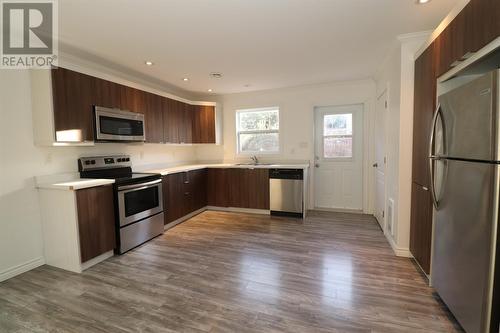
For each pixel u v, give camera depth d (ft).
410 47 8.59
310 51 9.84
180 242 10.92
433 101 6.86
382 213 12.06
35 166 8.80
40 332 5.66
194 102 16.30
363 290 7.09
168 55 10.05
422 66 7.72
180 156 16.80
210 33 8.14
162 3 6.37
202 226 13.08
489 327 4.56
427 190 7.29
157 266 8.73
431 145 6.42
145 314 6.22
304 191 14.32
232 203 15.92
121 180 9.80
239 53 9.94
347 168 15.60
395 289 7.10
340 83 14.75
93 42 8.74
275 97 16.51
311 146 15.92
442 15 7.20
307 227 12.69
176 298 6.86
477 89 4.73
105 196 9.30
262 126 17.30
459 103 5.37
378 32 8.25
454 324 5.70
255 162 16.98
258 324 5.80
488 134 4.44
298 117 16.07
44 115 8.48
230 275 8.04
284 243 10.64
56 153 9.45
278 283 7.53
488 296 4.53
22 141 8.45
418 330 5.54
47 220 8.78
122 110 10.84
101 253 9.13
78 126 9.16
